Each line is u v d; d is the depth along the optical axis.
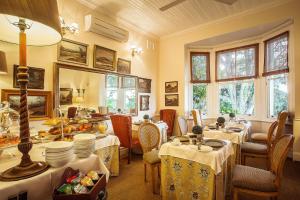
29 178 1.02
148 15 4.33
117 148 2.94
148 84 5.33
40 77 2.98
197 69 5.64
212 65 5.62
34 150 1.61
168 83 5.59
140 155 4.19
